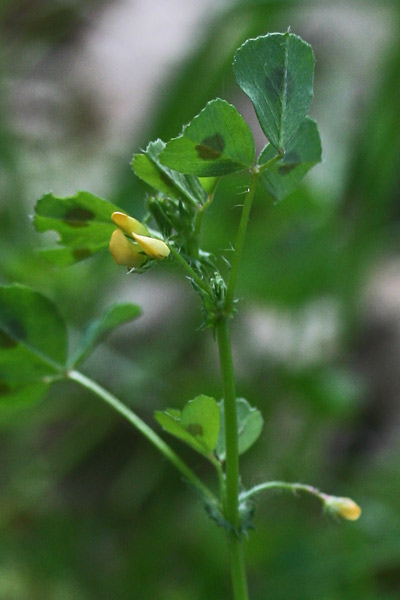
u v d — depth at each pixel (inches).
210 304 10.4
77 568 19.9
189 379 23.0
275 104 10.2
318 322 23.5
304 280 21.8
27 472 21.6
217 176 10.4
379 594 17.8
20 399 11.7
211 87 22.6
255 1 22.6
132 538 20.8
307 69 10.2
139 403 22.1
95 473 23.1
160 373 23.5
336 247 22.2
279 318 23.0
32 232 22.9
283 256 21.8
